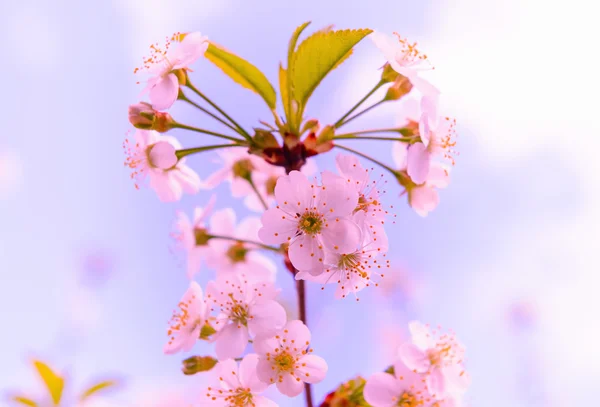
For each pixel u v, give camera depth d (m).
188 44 0.52
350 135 0.52
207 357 0.52
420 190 0.53
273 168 0.56
